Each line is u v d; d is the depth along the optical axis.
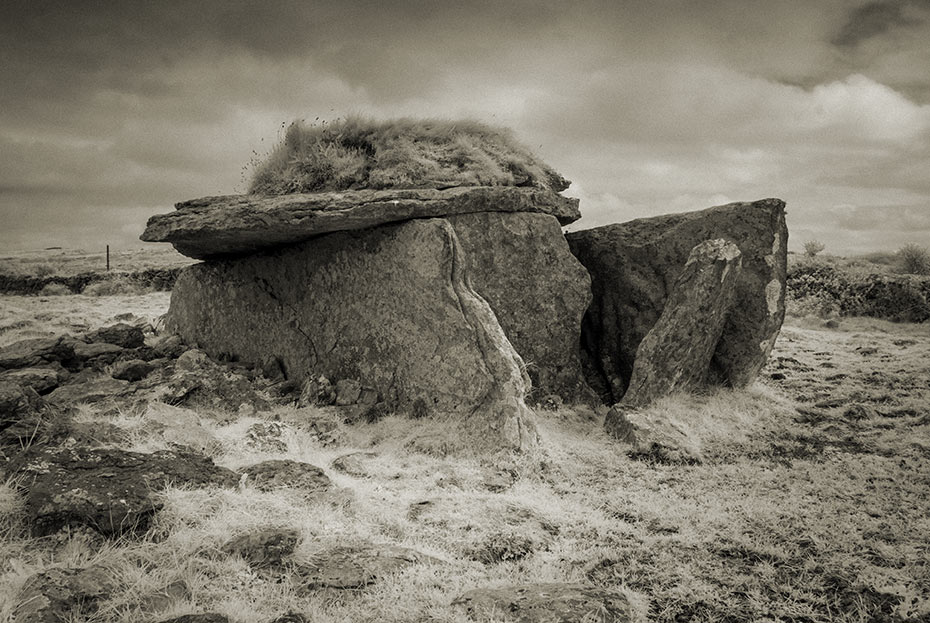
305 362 10.52
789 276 23.30
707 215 11.53
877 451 9.55
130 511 5.38
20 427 6.84
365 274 9.94
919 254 24.45
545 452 8.57
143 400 8.77
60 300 23.38
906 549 6.14
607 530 6.54
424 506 6.77
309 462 7.82
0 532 5.29
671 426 9.57
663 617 5.00
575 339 11.02
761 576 5.63
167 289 27.00
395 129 11.10
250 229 9.68
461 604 4.71
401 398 9.49
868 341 16.59
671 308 10.56
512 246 10.46
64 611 4.25
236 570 5.01
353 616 4.62
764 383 12.94
